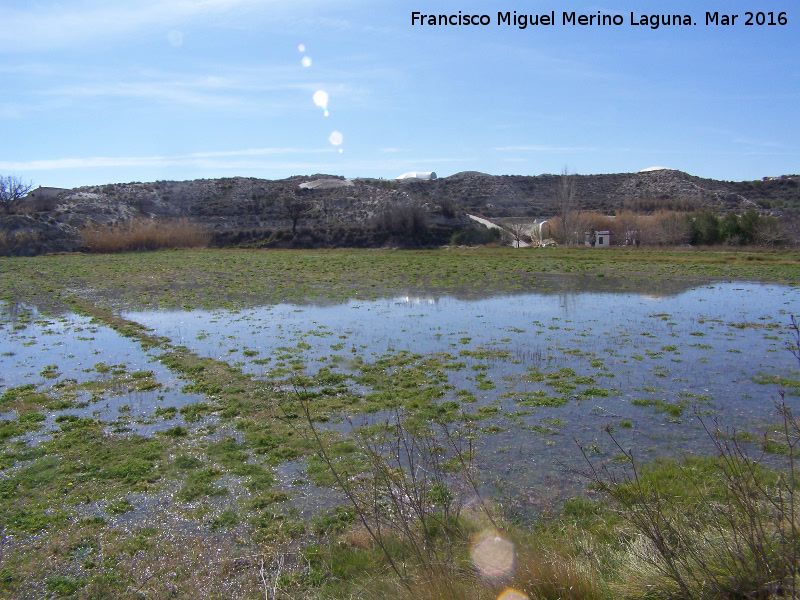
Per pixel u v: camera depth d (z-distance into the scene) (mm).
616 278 30906
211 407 11445
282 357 15312
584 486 7820
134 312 23203
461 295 25906
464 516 6523
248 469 8633
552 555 5051
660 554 4664
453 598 4391
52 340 18281
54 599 5879
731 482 5109
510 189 99375
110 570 6324
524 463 8625
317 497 7797
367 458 8422
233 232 68250
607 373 13219
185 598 5738
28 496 8023
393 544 5988
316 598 5414
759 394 11578
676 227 52812
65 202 72312
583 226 58688
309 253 55094
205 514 7457
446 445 9297
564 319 19859
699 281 29312
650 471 8023
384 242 65125
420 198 81312
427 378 13078
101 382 13391
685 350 15258
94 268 41312
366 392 12352
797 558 4078
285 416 10820
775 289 26375
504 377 13117
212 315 22109
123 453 9375
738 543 4441
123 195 77688
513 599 4434
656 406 10969
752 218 51312
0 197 68750
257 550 6625
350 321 20234
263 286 30188
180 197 79875
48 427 10641
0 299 27297
